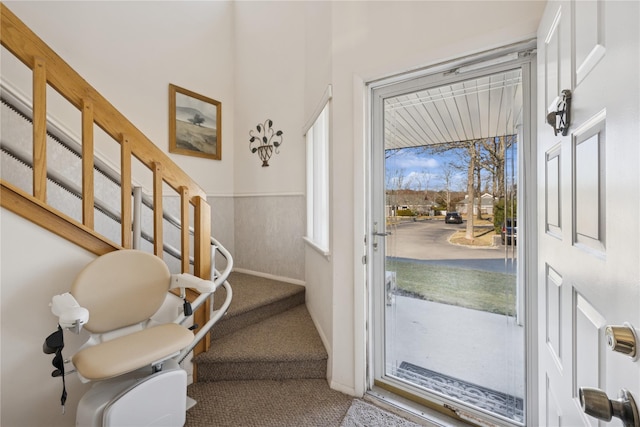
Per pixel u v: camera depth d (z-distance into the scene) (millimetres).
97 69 2443
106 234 2393
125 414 1127
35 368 1212
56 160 2146
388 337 1750
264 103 3113
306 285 2703
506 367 1414
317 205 2320
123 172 1452
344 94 1684
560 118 793
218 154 3268
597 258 599
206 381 1809
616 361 516
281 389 1739
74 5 2320
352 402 1623
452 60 1387
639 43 442
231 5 3406
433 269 1602
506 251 1398
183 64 2998
